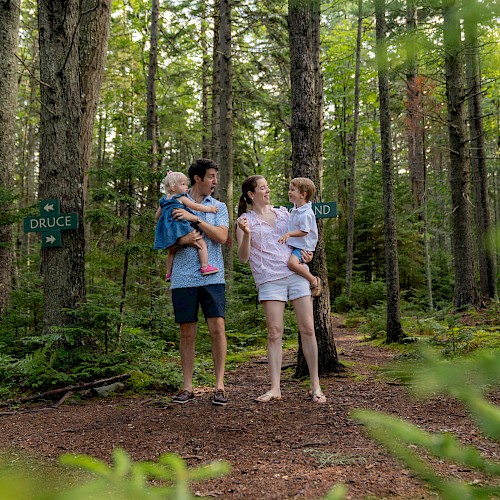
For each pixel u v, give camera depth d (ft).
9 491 1.68
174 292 15.97
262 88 50.31
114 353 19.74
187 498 2.59
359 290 58.03
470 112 48.44
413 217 63.05
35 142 90.63
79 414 15.35
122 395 17.75
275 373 15.93
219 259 16.20
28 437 12.76
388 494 7.36
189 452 10.79
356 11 51.49
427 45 3.78
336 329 41.19
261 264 15.97
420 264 62.39
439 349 19.86
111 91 74.08
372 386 17.13
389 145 28.09
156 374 19.29
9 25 28.17
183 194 16.16
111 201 21.79
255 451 10.57
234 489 8.21
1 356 19.81
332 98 76.43
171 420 13.76
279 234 16.19
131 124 65.00
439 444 2.49
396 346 26.96
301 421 13.00
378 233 64.85
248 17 45.06
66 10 20.34
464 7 3.12
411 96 39.81
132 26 65.00
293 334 34.04
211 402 15.81
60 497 2.01
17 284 28.66
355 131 56.80
